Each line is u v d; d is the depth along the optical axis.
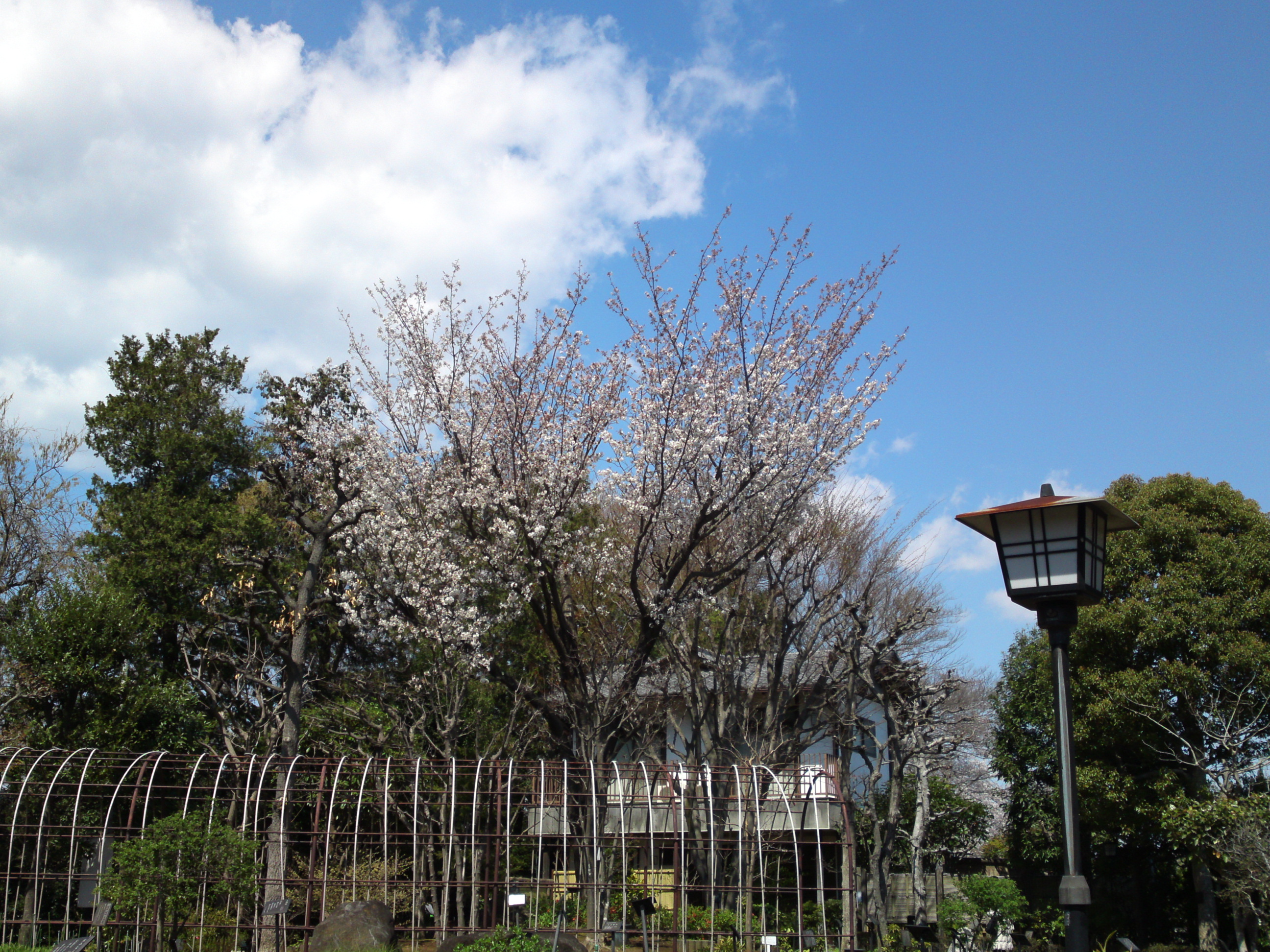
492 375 16.64
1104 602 19.80
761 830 13.63
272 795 14.34
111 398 23.44
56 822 13.90
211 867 11.04
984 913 19.52
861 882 19.75
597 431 16.23
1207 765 18.80
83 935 11.77
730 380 16.17
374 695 18.83
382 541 16.80
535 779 13.84
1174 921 22.61
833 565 19.70
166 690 16.41
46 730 15.34
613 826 16.39
